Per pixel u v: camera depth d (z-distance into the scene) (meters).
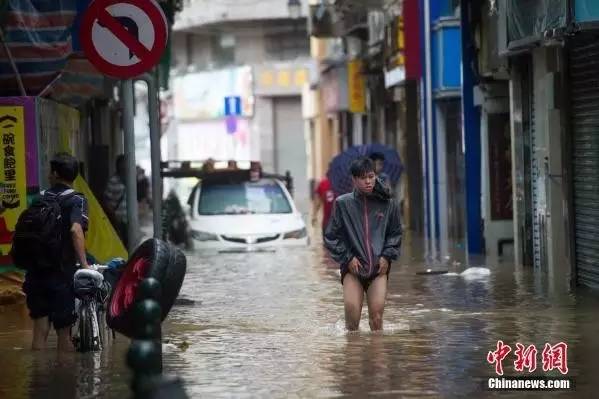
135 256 18.80
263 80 108.75
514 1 30.27
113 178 34.34
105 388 16.25
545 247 31.89
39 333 19.56
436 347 19.17
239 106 101.25
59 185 19.17
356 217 20.84
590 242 27.75
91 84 35.31
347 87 76.88
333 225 21.00
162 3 39.75
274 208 43.34
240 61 111.19
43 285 19.08
